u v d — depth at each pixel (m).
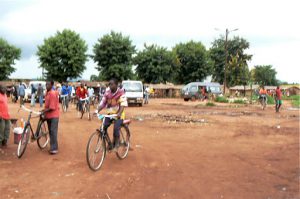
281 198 5.58
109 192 5.77
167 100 46.00
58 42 53.06
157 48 64.50
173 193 5.78
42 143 9.28
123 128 8.13
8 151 8.89
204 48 70.50
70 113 20.12
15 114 18.28
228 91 73.38
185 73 70.12
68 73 54.38
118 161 7.99
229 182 6.44
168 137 11.83
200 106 30.48
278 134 12.82
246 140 11.35
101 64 58.47
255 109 27.25
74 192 5.74
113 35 58.59
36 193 5.66
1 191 5.74
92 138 6.97
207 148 9.85
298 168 7.53
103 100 7.54
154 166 7.60
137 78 65.75
